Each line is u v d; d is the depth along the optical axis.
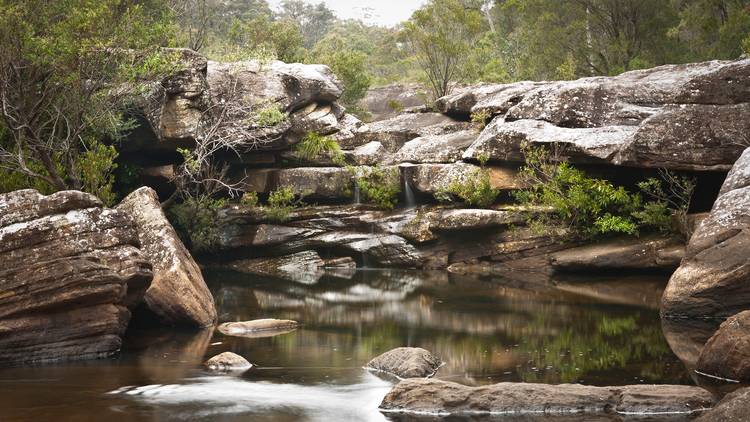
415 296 18.80
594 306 16.73
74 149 19.88
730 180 16.20
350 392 10.05
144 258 13.31
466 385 10.13
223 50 30.64
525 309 16.61
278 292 19.73
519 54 37.94
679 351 12.23
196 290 15.32
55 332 12.00
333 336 14.09
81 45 18.08
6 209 12.05
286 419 8.83
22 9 18.02
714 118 19.05
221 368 11.42
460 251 24.12
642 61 29.89
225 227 25.19
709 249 15.01
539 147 22.38
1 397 9.59
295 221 25.30
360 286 20.70
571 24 32.22
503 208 23.33
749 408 7.61
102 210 12.95
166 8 27.23
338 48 47.56
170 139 22.19
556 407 9.10
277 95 24.56
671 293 15.15
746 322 10.56
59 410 9.00
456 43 34.50
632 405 9.02
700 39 29.59
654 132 19.42
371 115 37.41
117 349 12.66
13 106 18.50
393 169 25.08
